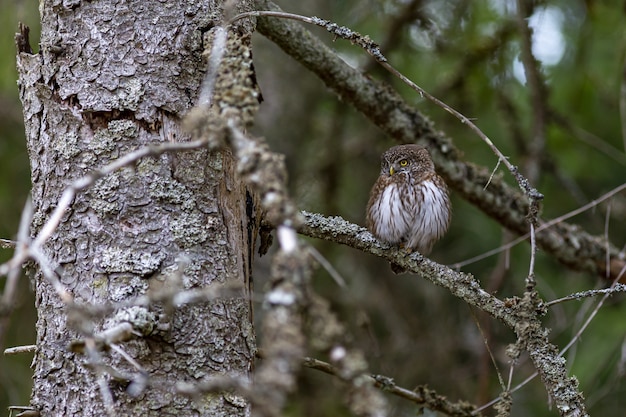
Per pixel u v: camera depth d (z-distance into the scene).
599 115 15.03
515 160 14.23
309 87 16.56
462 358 15.54
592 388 12.75
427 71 14.32
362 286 15.45
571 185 13.03
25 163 14.42
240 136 5.33
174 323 6.67
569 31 14.28
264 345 4.52
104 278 6.74
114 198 6.84
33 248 4.64
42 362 6.86
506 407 7.44
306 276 4.54
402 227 11.54
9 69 12.73
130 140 6.98
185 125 5.80
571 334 14.05
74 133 7.04
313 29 15.76
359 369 4.58
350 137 15.93
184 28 7.21
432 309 15.56
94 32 7.13
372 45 7.41
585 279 14.40
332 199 14.65
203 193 7.00
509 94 13.91
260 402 4.28
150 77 7.08
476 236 15.61
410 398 8.70
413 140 11.49
